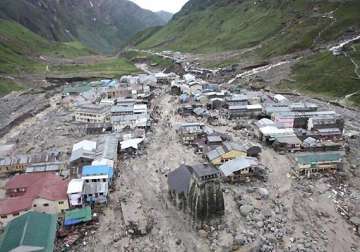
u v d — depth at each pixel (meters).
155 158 97.12
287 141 99.38
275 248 61.84
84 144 99.44
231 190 79.25
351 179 84.50
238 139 109.19
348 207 73.50
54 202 69.69
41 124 131.12
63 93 175.88
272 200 75.81
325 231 66.44
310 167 86.12
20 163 89.62
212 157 90.00
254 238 64.25
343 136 110.25
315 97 152.62
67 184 75.00
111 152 92.69
